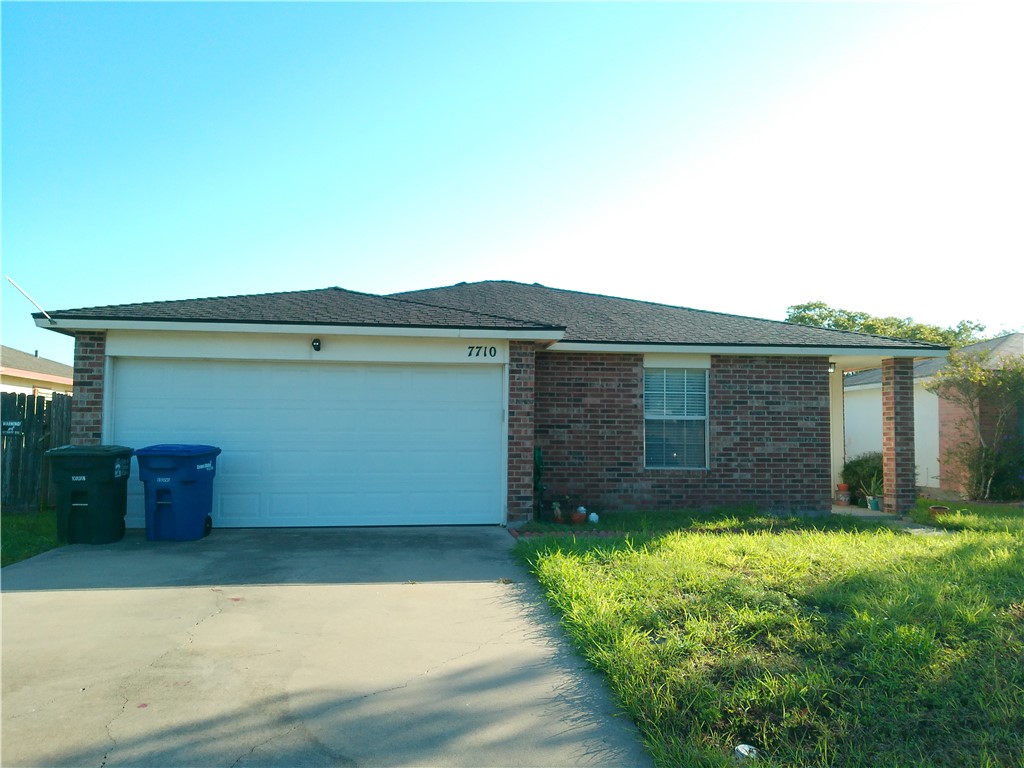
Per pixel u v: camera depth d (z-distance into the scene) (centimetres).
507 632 575
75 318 979
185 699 447
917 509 1281
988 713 411
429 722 420
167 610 625
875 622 542
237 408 1034
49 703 439
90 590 688
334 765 372
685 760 363
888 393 1304
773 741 388
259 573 758
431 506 1062
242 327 992
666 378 1244
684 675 459
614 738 403
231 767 368
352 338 1043
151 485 924
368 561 819
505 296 1550
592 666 501
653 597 623
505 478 1065
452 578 743
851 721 406
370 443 1055
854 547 853
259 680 477
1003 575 702
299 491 1042
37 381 2358
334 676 486
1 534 962
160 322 982
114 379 1017
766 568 729
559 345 1167
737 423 1243
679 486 1230
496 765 373
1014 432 1608
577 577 675
